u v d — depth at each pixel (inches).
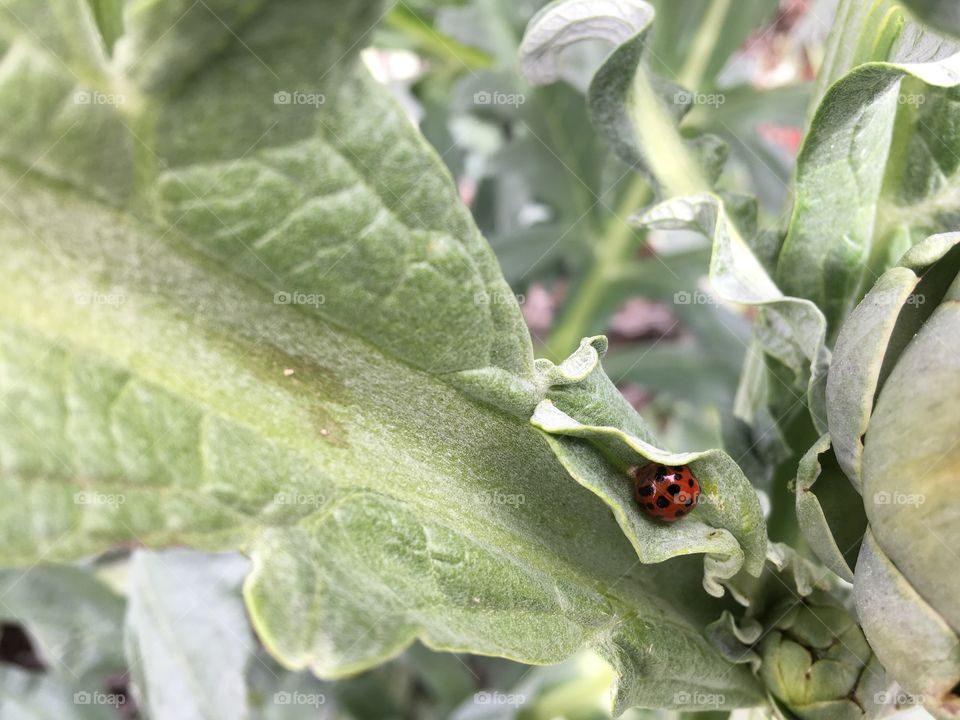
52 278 2.5
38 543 2.5
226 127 2.4
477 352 2.9
